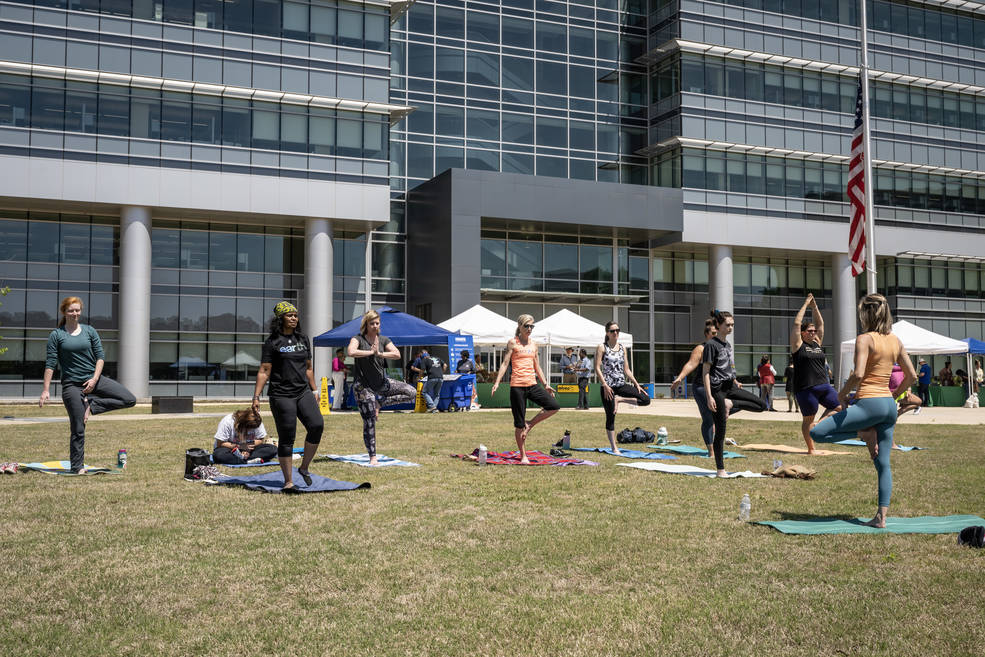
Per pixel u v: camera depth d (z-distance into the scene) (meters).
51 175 35.88
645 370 48.16
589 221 43.59
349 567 5.94
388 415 25.00
